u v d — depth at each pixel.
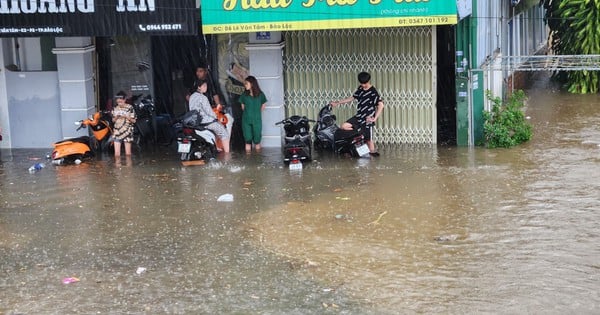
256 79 16.70
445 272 10.00
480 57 17.59
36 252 11.07
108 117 16.83
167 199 13.35
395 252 10.70
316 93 17.05
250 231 11.67
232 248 11.02
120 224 12.14
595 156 15.23
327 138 16.28
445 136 17.27
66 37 16.38
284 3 14.86
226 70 17.34
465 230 11.45
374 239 11.20
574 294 9.30
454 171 14.48
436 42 16.64
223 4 14.97
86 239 11.54
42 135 17.33
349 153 16.08
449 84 17.20
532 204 12.47
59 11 15.18
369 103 15.73
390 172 14.59
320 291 9.55
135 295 9.59
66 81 16.84
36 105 17.20
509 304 9.09
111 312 9.14
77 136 17.09
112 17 15.15
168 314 9.05
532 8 27.00
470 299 9.23
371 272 10.06
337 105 16.69
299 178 14.39
